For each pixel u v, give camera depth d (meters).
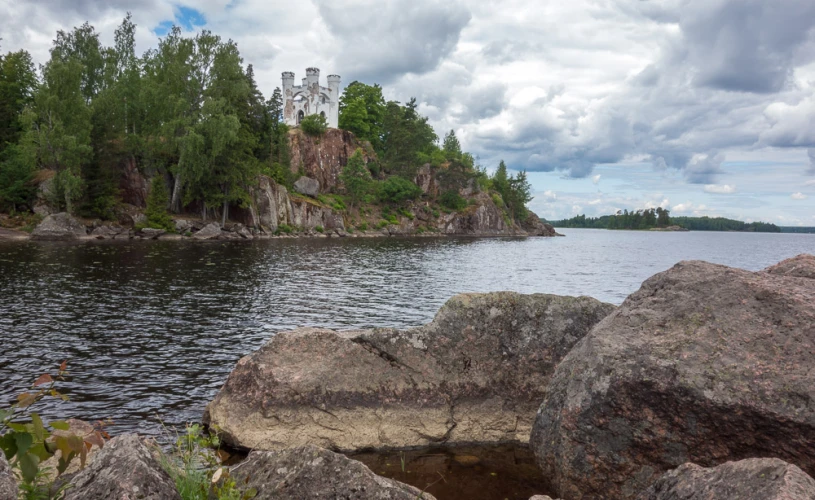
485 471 7.22
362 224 105.12
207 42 72.25
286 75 122.38
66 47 68.75
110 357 12.90
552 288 31.23
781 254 84.94
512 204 162.25
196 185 68.81
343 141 120.25
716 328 5.62
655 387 5.34
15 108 69.38
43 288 22.72
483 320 8.86
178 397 10.21
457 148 178.88
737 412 4.93
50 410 9.28
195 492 3.88
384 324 18.56
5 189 58.34
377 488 4.25
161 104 66.44
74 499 3.53
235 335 15.72
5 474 3.06
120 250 42.94
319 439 7.87
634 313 6.42
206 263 36.06
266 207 79.19
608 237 171.88
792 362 5.02
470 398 8.45
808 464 4.68
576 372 6.08
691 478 3.92
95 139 60.62
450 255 56.84
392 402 8.24
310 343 8.57
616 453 5.55
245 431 7.85
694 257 69.94
